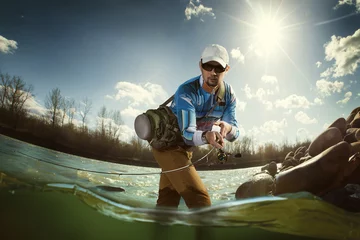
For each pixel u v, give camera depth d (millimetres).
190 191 2744
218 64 2793
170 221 2311
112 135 18062
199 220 2322
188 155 3092
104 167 9297
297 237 2215
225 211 2359
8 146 7000
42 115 18312
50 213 2238
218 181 7309
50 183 2812
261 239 2291
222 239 2330
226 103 3059
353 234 2162
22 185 2625
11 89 18016
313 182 3328
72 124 18531
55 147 17109
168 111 3014
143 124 2955
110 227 2285
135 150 17328
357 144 3896
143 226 2320
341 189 3227
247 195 3807
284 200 2502
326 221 2248
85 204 2389
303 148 6039
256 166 15539
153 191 4652
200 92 2900
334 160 3361
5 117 17453
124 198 3201
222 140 2711
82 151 17469
